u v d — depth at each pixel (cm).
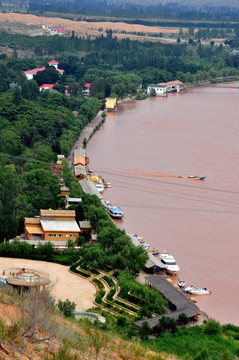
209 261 18700
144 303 14900
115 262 17238
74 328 7462
